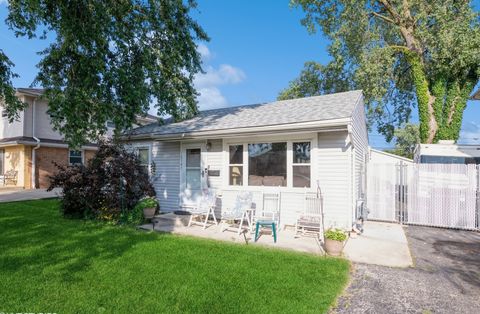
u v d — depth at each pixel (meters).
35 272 4.28
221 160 8.84
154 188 9.71
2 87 5.62
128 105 7.00
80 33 6.04
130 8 6.84
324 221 7.15
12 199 12.82
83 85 6.45
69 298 3.53
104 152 8.53
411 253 5.83
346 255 5.45
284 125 7.11
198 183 9.44
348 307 3.49
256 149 8.21
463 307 3.54
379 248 5.95
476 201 8.20
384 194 9.45
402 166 9.25
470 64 13.66
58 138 18.52
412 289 4.03
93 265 4.60
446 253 5.85
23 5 5.25
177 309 3.31
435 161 11.51
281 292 3.75
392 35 17.84
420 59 15.70
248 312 3.26
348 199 6.93
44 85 6.51
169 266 4.59
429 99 15.55
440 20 13.84
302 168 7.54
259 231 7.18
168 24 7.67
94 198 8.38
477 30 13.05
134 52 7.41
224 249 5.54
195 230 7.31
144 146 10.77
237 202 7.70
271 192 7.84
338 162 7.06
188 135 8.73
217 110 11.71
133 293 3.68
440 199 8.63
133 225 7.75
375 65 15.00
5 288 3.75
